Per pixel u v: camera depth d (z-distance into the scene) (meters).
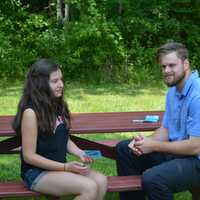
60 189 3.62
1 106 9.49
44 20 13.58
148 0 13.88
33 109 3.63
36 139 3.66
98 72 12.97
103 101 10.19
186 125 3.88
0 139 7.02
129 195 4.13
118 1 13.41
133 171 4.24
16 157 6.30
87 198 3.57
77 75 13.00
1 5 13.64
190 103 3.82
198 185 3.89
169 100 4.07
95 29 12.70
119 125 4.53
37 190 3.69
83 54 13.09
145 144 3.88
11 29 13.45
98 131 4.38
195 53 14.10
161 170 3.77
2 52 12.60
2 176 5.53
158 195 3.76
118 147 4.30
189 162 3.83
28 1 14.55
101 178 3.76
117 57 13.12
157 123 4.61
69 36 12.97
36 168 3.73
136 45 13.38
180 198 4.89
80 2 13.15
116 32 13.02
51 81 3.67
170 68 3.85
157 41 14.12
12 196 3.67
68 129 3.88
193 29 14.23
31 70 3.71
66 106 3.86
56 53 13.10
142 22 13.55
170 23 13.91
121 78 12.87
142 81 12.78
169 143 3.85
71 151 3.97
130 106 9.73
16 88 11.56
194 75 3.92
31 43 13.33
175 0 13.97
